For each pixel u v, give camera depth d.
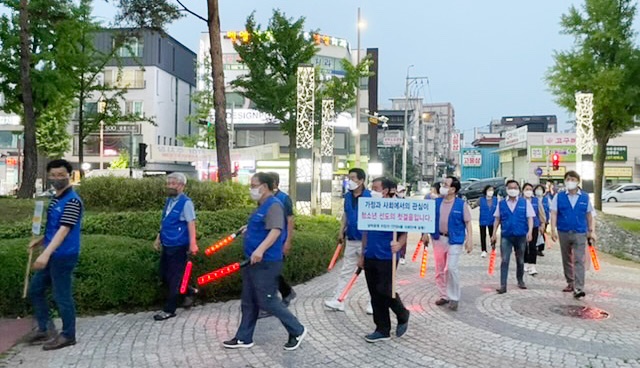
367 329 6.38
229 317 6.78
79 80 21.70
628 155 46.31
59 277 5.39
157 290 7.07
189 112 52.47
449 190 7.53
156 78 45.16
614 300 8.25
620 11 19.39
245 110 45.88
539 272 10.81
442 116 125.44
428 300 8.02
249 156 27.61
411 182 69.50
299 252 9.02
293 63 25.28
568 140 45.84
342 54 50.06
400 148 69.38
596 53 19.80
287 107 25.02
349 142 49.28
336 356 5.42
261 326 6.46
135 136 44.38
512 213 8.70
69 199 5.39
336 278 9.63
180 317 6.73
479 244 15.95
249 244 5.53
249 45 25.42
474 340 6.03
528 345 5.87
